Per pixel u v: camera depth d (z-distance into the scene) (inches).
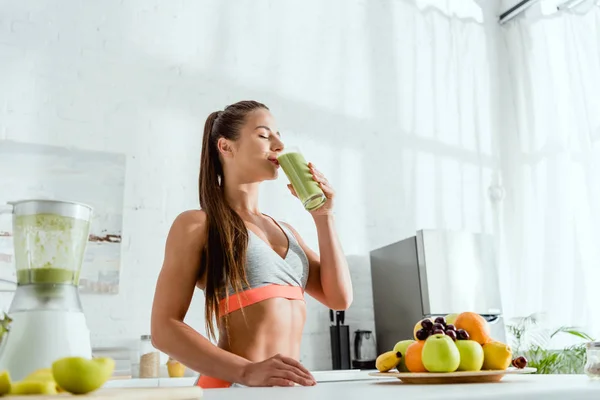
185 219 47.4
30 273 21.7
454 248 114.1
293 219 123.6
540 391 23.8
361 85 140.5
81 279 102.6
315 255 56.2
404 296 114.9
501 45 161.2
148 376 94.2
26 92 107.5
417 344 35.5
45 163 105.4
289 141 128.4
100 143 110.9
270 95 129.0
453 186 145.0
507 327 128.0
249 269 45.7
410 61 148.7
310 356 118.2
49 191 104.4
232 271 44.8
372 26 146.3
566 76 139.7
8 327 21.1
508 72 157.6
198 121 120.3
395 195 137.0
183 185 115.9
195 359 39.7
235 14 130.1
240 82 126.6
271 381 34.8
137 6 121.0
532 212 142.9
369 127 138.5
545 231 137.6
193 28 125.0
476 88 155.8
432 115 147.8
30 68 108.9
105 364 18.7
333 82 137.3
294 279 48.5
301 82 133.4
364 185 134.2
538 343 120.2
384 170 137.4
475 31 159.6
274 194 123.3
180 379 88.5
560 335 128.3
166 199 113.7
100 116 112.1
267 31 132.6
